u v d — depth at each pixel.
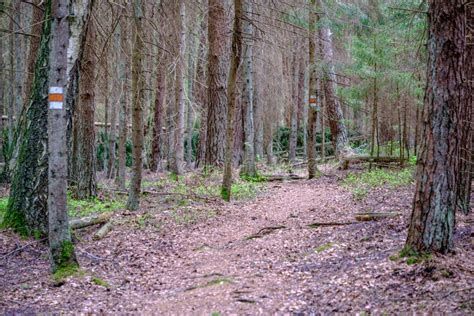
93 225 9.87
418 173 5.98
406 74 14.32
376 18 15.22
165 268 7.59
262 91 24.52
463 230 7.18
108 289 6.38
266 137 27.06
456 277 5.15
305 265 6.99
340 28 15.55
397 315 4.48
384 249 6.90
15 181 8.57
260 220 10.95
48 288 6.29
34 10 13.60
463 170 8.33
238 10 11.74
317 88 16.88
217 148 17.25
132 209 11.47
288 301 5.45
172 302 5.77
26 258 7.61
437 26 5.65
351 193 13.00
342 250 7.41
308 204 12.38
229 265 7.48
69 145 8.77
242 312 5.20
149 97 19.19
